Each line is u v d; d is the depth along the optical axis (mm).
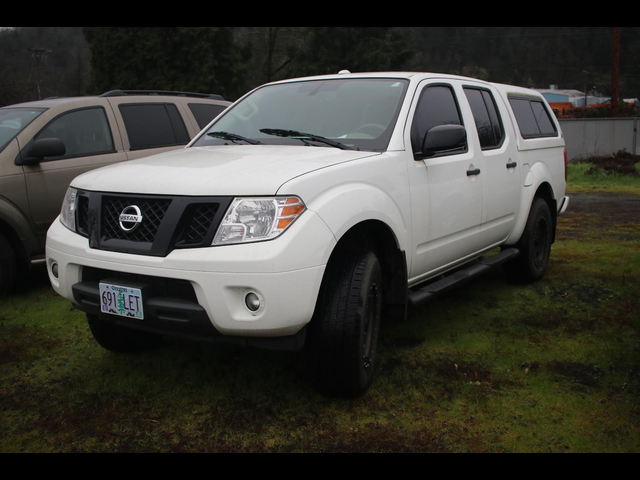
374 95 3881
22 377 3539
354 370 3051
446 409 3137
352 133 3662
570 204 11328
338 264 3088
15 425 2973
